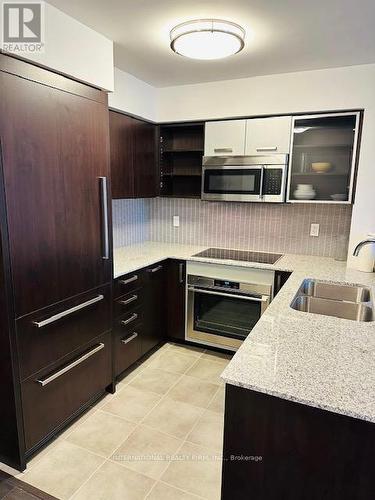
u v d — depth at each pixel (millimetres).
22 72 1630
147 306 2947
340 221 3094
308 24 1916
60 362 2014
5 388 1755
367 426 1022
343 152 2766
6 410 1784
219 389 2584
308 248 3242
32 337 1805
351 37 2084
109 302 2404
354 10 1760
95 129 2123
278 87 2807
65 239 1964
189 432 2131
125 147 2895
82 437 2076
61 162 1893
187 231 3727
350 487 1083
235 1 1677
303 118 2773
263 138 2918
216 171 3111
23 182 1677
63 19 1809
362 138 2607
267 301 2840
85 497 1679
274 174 2896
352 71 2570
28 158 1694
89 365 2260
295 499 1169
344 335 1484
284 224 3297
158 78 2943
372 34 2041
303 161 2861
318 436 1091
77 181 2014
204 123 3172
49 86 1781
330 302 2131
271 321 1644
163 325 3277
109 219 2305
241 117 2994
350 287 2314
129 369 2857
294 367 1209
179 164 3662
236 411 1181
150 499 1669
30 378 1818
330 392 1061
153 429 2152
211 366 2918
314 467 1117
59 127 1862
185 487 1740
